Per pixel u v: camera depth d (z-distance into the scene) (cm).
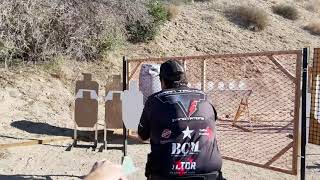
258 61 1839
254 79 1752
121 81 943
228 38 2055
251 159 866
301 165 621
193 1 2369
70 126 1086
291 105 1512
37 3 1309
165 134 378
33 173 757
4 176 734
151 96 396
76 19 1394
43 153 875
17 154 861
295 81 675
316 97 624
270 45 2094
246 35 2123
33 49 1360
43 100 1198
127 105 711
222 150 938
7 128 1013
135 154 888
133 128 713
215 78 1727
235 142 1015
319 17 2555
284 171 702
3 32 1280
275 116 1354
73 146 900
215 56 795
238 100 1316
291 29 2303
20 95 1182
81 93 885
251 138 1057
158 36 1894
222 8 2322
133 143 983
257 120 1282
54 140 959
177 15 2141
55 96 1237
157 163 377
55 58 1377
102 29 1474
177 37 1959
